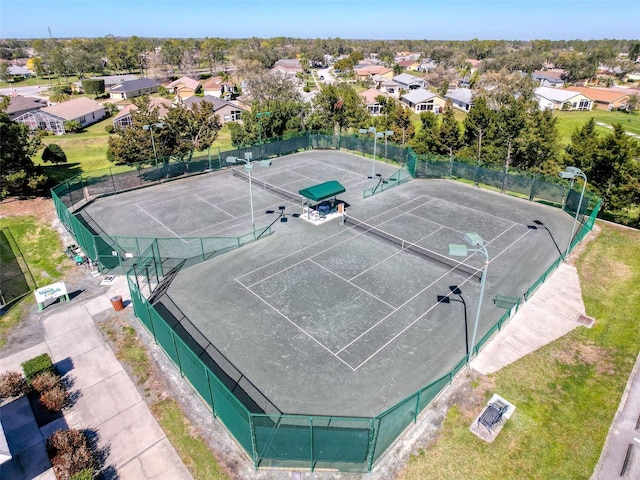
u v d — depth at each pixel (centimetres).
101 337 2212
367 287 2641
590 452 1612
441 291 2605
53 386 1841
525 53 19362
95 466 1549
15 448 1611
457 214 3734
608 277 2783
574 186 3891
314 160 5453
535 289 2625
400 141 6397
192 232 3400
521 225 3519
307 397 1839
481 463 1563
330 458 1522
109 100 11650
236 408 1534
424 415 1750
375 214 3731
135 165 4588
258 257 3006
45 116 7894
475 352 2059
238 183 4572
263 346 2141
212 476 1518
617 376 1978
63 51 17550
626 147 3831
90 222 3591
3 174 3944
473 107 5400
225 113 8938
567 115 10106
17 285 2706
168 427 1702
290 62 19012
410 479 1509
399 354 2088
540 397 1853
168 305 2478
